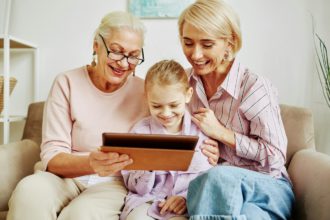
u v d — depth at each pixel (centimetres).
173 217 84
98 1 160
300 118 127
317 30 151
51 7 163
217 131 102
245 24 154
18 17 165
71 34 162
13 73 165
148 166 79
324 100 152
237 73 107
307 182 97
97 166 80
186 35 100
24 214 79
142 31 104
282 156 99
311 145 124
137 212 87
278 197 86
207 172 81
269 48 154
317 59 152
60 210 89
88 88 110
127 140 71
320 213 84
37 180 86
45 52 164
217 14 97
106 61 101
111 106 111
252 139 102
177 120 104
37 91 164
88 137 108
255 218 75
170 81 97
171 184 99
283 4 152
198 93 113
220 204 75
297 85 153
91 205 88
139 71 160
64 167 94
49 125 106
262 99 99
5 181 105
